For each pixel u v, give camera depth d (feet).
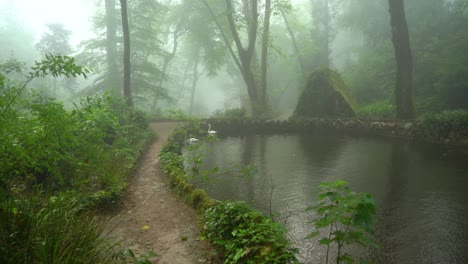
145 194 20.83
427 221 18.76
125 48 56.03
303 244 16.07
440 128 42.75
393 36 55.67
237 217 13.52
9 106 10.41
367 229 6.86
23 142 10.36
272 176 28.71
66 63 10.76
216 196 23.47
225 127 64.44
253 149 42.65
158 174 25.90
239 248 11.80
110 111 23.22
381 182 26.30
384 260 14.84
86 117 16.55
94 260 9.96
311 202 21.88
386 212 20.16
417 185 25.32
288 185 25.96
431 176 27.61
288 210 20.58
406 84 55.42
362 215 7.05
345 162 33.55
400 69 55.77
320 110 69.21
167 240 14.24
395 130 49.60
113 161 23.26
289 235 17.01
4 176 10.60
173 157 29.04
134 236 14.58
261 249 11.16
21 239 9.40
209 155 38.91
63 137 11.12
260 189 25.03
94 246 10.51
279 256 10.55
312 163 33.47
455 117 42.04
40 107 10.43
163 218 16.83
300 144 45.73
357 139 48.42
